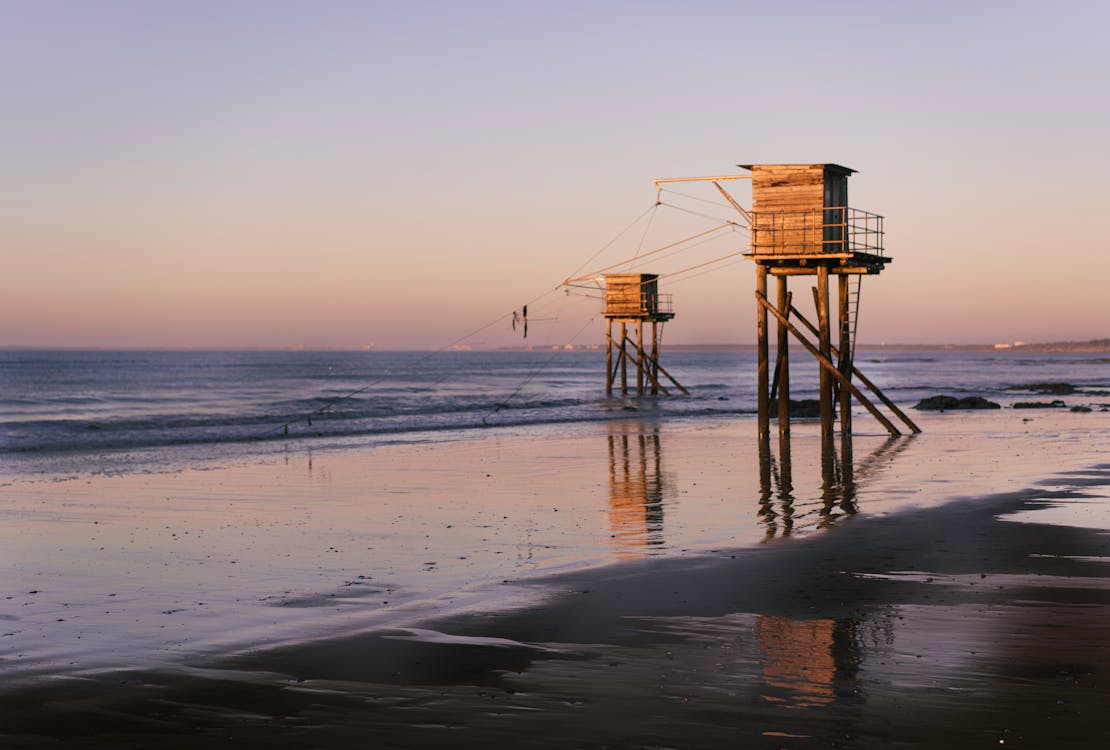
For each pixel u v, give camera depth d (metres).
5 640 11.23
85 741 8.19
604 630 11.16
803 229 32.34
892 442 34.31
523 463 30.20
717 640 10.66
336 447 37.47
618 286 68.00
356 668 9.96
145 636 11.34
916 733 7.93
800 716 8.34
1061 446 32.62
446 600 12.84
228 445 38.97
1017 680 9.12
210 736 8.23
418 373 150.88
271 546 16.98
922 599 12.24
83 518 20.30
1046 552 15.05
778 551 15.57
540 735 8.07
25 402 71.56
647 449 34.12
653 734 8.02
